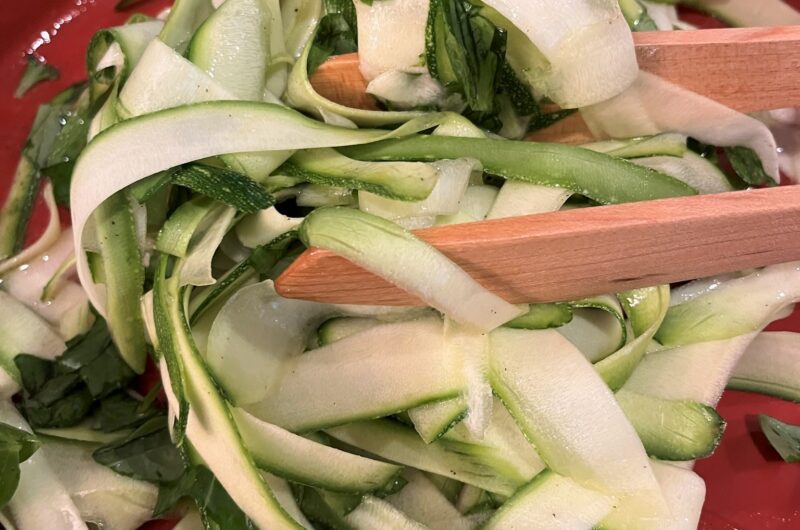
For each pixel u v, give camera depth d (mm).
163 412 235
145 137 203
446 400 204
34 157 269
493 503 221
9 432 213
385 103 230
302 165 218
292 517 199
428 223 209
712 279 238
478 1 213
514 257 192
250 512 196
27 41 289
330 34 238
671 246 193
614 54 215
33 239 264
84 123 253
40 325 243
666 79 230
